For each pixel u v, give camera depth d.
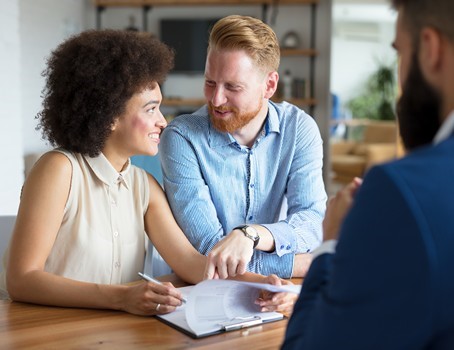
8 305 1.26
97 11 6.37
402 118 0.70
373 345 0.58
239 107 1.55
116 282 1.51
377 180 0.59
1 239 1.79
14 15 3.97
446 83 0.64
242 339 1.07
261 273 1.54
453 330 0.57
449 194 0.56
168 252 1.54
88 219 1.46
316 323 0.64
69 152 1.46
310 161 1.70
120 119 1.44
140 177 1.59
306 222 1.60
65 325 1.12
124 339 1.05
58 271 1.44
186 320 1.12
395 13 0.70
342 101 7.44
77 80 1.40
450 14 0.61
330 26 6.20
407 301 0.56
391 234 0.57
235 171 1.67
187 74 6.49
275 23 6.30
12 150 4.02
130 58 1.40
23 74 4.81
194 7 6.42
